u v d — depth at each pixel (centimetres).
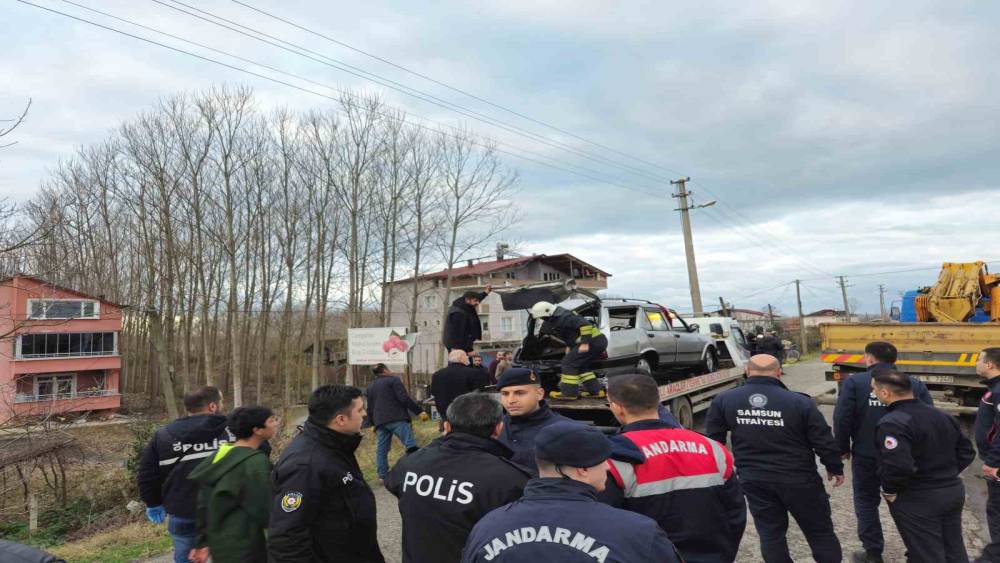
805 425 355
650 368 882
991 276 1089
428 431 1166
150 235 3638
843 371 1059
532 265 4591
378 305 3672
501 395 353
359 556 287
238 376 3178
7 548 173
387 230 3569
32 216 1681
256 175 3516
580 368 681
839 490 651
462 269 4384
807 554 469
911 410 363
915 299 1168
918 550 358
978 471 721
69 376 3247
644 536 162
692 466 258
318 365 3712
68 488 1244
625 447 255
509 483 232
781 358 1723
